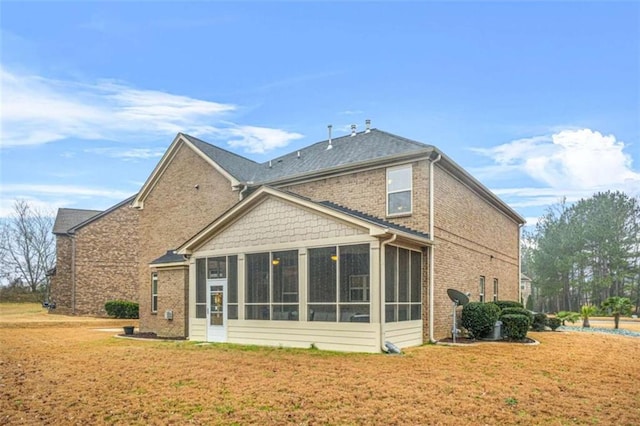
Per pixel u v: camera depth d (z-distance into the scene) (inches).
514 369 383.9
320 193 658.8
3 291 1823.3
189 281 658.2
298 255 533.0
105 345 576.4
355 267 490.3
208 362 422.0
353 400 279.0
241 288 583.8
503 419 243.3
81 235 1146.7
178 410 263.9
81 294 1131.3
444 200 609.9
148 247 844.0
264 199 573.6
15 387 327.9
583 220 1732.3
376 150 644.1
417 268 558.9
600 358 457.7
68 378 358.0
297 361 420.2
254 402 277.9
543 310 2006.6
